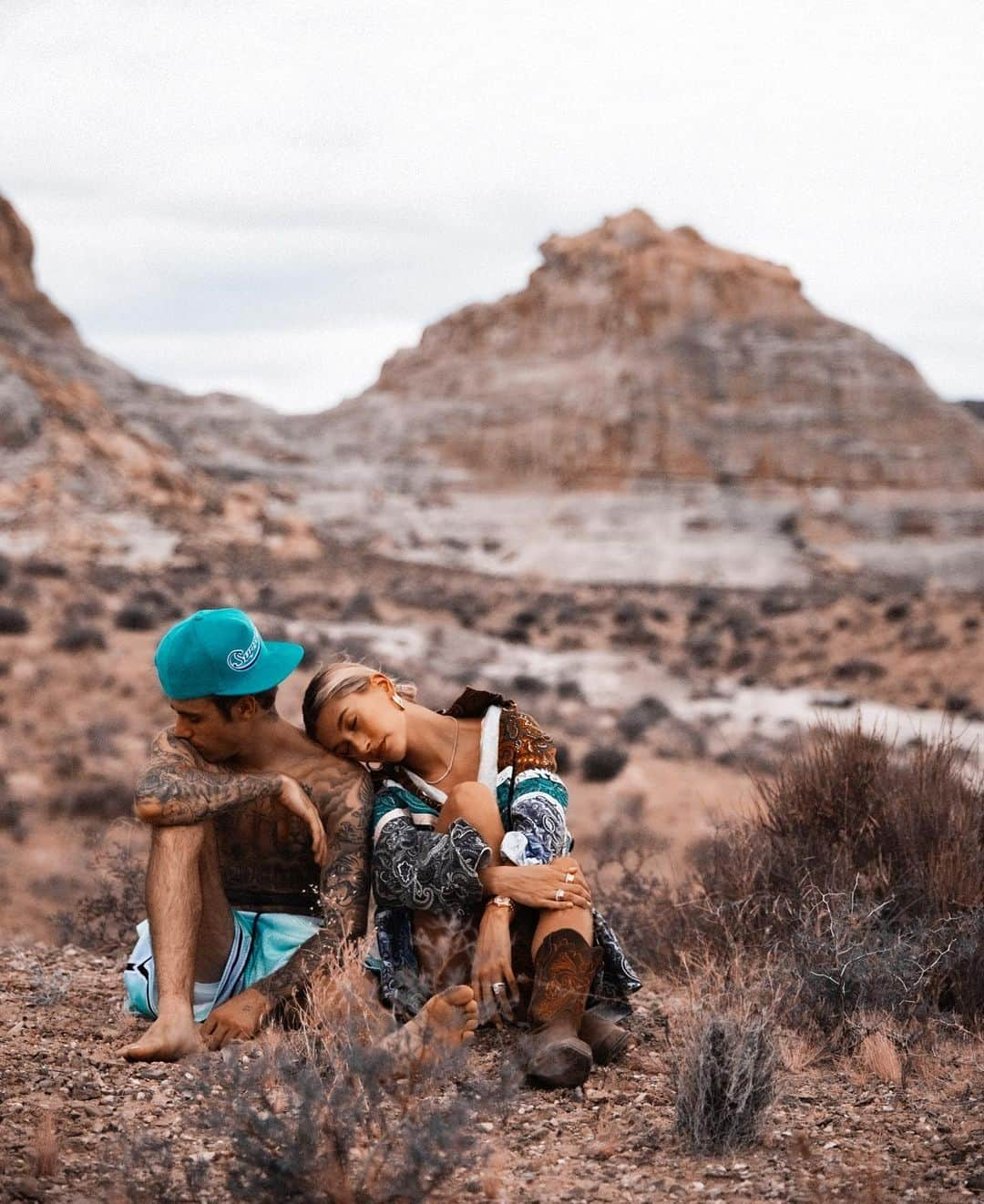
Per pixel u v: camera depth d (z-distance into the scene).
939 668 40.34
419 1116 2.94
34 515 71.12
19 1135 3.12
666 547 132.25
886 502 160.50
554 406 174.62
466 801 3.81
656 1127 3.32
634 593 86.25
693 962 5.04
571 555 127.94
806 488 163.38
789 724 31.50
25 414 84.56
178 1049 3.65
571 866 3.72
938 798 5.58
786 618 54.31
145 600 43.88
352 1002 3.64
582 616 60.19
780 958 4.67
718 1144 3.17
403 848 3.74
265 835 3.97
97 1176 2.89
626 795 22.33
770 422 171.50
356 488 153.75
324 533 121.44
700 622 58.88
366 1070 2.94
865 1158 3.13
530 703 33.44
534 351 198.62
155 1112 3.29
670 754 27.11
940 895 4.98
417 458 170.38
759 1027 3.33
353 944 3.83
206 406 178.00
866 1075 3.84
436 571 88.25
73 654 30.92
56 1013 4.27
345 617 50.44
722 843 5.90
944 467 168.12
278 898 4.05
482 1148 3.07
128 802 20.83
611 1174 3.03
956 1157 3.12
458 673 37.12
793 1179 2.97
